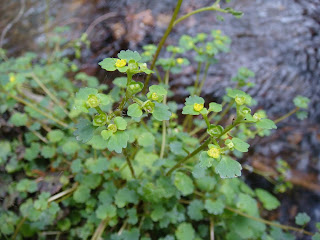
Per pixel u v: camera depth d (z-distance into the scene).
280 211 0.18
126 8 0.27
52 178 0.17
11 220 0.15
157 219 0.14
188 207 0.14
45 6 0.28
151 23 0.26
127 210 0.14
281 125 0.21
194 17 0.27
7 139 0.18
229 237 0.15
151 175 0.15
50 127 0.19
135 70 0.09
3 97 0.18
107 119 0.09
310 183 0.19
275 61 0.24
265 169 0.19
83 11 0.28
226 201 0.15
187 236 0.14
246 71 0.17
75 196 0.15
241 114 0.09
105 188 0.15
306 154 0.20
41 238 0.15
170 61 0.17
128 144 0.13
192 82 0.23
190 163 0.15
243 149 0.09
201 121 0.19
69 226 0.15
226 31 0.26
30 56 0.21
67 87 0.21
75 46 0.23
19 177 0.17
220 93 0.22
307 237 0.17
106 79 0.22
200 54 0.17
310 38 0.26
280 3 0.28
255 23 0.27
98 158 0.15
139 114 0.09
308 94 0.23
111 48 0.25
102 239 0.14
